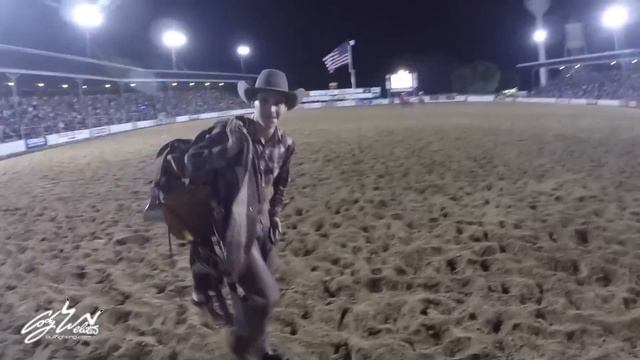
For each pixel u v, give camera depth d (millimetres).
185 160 2762
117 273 5574
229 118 2904
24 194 10656
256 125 3020
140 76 42625
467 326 4070
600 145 13352
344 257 5742
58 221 8133
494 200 7914
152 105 42469
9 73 26578
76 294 5043
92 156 17797
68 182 11953
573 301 4465
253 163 2889
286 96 3021
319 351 3838
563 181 8945
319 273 5293
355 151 14320
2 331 4375
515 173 9984
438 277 5047
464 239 6098
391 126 22516
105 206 8969
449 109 36844
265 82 2971
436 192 8742
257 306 2861
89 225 7773
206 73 52344
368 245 6094
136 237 6828
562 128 18531
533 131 17688
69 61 32062
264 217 3148
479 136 16688
